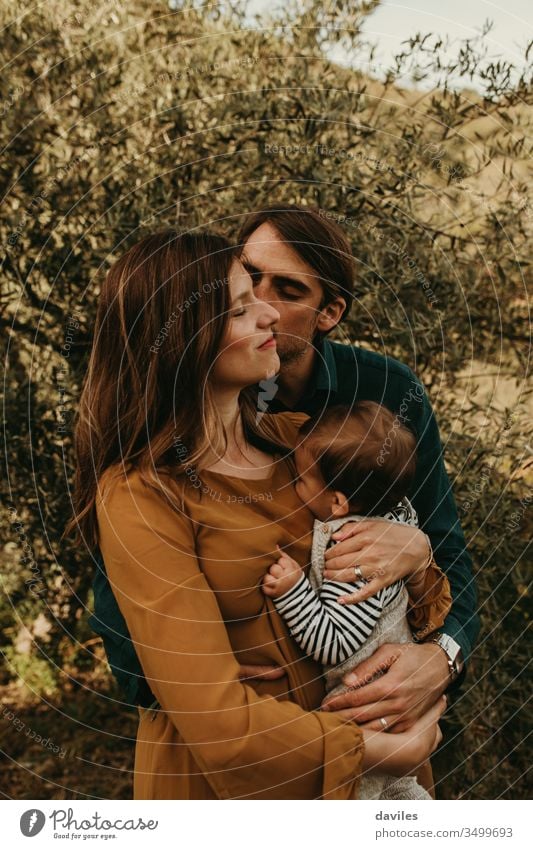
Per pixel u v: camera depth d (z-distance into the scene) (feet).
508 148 10.51
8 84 10.11
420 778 6.56
